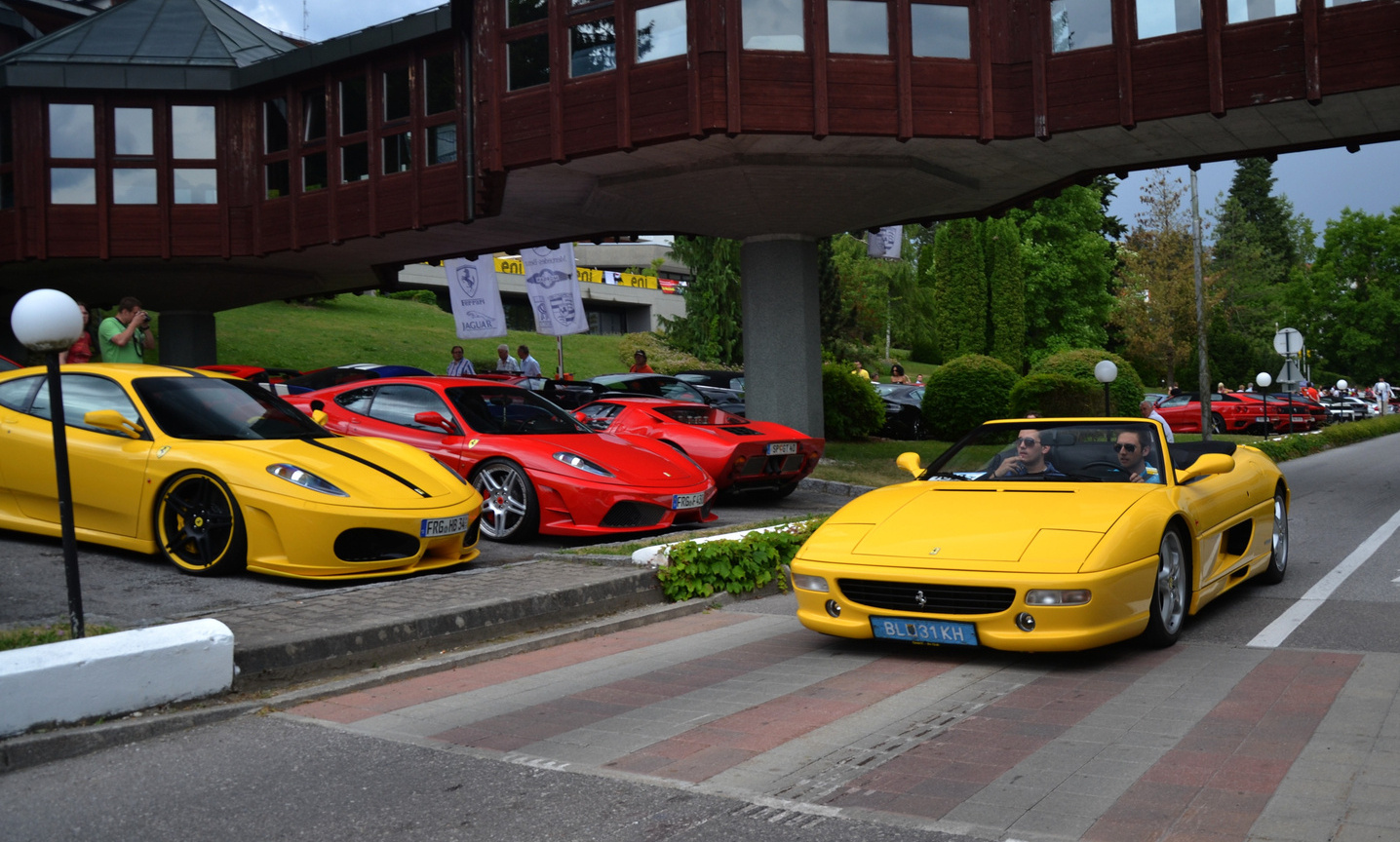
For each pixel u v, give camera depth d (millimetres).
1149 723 3949
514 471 8547
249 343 34906
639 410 11812
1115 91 12633
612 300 62094
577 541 8781
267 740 4082
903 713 4203
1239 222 76312
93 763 3818
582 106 12992
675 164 13875
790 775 3490
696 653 5586
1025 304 52281
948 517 5332
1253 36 12078
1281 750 3570
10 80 17250
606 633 6246
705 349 36969
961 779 3400
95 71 17375
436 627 5562
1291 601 6559
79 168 17703
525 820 3158
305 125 17656
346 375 14312
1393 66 11500
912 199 15656
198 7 19438
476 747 3912
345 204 17156
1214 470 5641
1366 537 9586
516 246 19422
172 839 3082
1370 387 67000
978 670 4895
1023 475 5984
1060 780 3357
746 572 7430
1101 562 4695
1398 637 5387
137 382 7277
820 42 12320
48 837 3111
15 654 4027
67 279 19828
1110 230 72062
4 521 7332
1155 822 2979
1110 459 5895
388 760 3785
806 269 16625
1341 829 2883
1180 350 48094
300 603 5906
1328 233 67438
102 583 6383
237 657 4668
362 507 6570
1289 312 68312
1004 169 14859
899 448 20359
